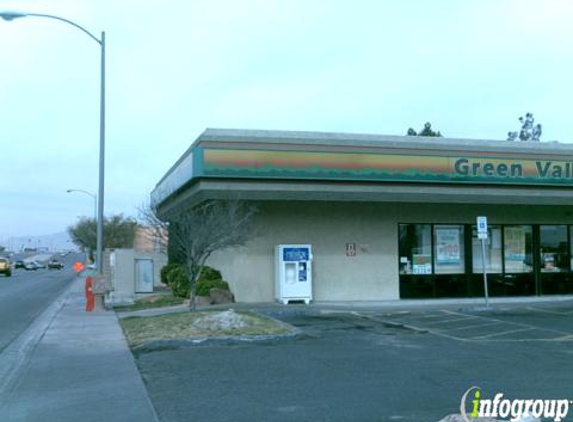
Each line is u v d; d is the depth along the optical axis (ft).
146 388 30.89
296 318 60.64
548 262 85.87
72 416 26.11
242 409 26.43
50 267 320.09
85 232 262.26
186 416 25.46
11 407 27.89
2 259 211.61
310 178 68.95
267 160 67.97
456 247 82.43
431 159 72.95
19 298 101.91
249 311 63.93
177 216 67.87
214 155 66.85
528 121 232.94
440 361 37.58
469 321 57.98
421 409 26.13
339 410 26.07
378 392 29.35
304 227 77.46
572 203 79.66
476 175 74.43
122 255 104.32
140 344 44.47
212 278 79.10
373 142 71.00
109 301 87.56
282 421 24.52
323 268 77.61
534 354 40.22
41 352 42.63
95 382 32.71
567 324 55.77
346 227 78.74
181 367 36.06
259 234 73.77
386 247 79.87
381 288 79.20
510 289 84.02
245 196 68.13
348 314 63.87
